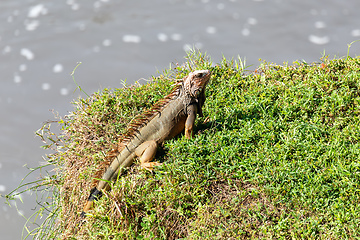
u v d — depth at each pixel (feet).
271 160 33.88
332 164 32.86
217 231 30.68
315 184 31.96
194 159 33.96
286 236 29.68
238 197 32.14
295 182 32.50
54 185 39.17
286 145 34.65
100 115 40.06
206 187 32.94
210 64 44.50
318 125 36.32
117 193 33.01
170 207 32.27
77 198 35.99
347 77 39.93
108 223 32.50
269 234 29.68
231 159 34.19
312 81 40.42
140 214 32.71
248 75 43.06
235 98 40.24
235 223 30.83
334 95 38.40
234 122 37.65
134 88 43.16
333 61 43.04
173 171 33.45
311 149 34.27
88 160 37.24
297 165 33.30
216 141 35.27
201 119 38.40
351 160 33.40
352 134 35.01
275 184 32.30
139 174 34.55
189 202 32.48
